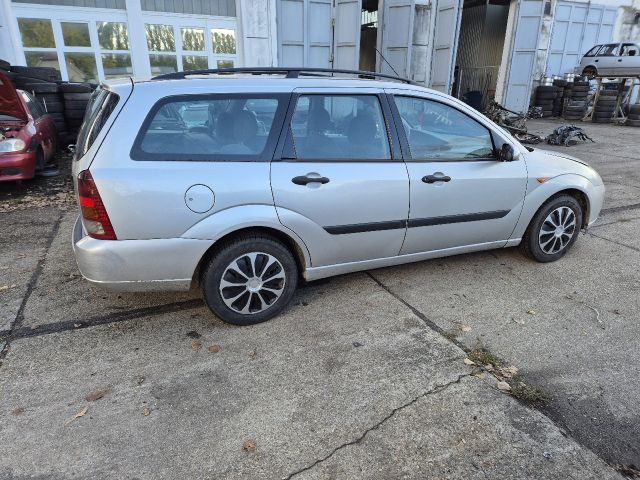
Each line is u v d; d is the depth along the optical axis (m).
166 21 10.97
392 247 3.39
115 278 2.70
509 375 2.64
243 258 2.95
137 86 2.72
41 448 2.09
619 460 2.08
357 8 11.38
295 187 2.91
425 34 12.54
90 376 2.59
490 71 18.58
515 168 3.68
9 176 6.01
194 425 2.25
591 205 4.17
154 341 2.93
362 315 3.26
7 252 4.27
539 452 2.11
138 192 2.60
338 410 2.36
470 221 3.61
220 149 2.81
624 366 2.73
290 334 3.02
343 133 3.10
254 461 2.04
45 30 10.12
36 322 3.12
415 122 3.34
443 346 2.91
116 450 2.09
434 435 2.21
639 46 15.30
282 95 2.94
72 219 5.23
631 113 14.82
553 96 17.67
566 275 3.94
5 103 6.41
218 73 3.13
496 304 3.44
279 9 11.30
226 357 2.77
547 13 17.59
